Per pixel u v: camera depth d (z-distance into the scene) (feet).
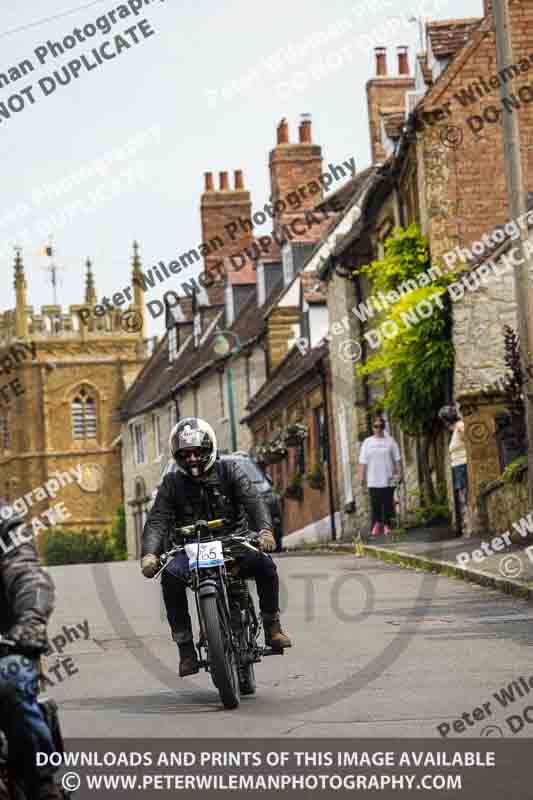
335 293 348.38
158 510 90.74
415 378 246.06
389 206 301.84
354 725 77.82
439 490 255.70
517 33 262.67
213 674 84.58
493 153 260.42
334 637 119.96
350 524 336.08
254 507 89.86
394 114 320.29
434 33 279.69
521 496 185.26
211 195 549.13
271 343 439.63
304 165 453.17
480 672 95.40
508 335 199.72
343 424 339.36
